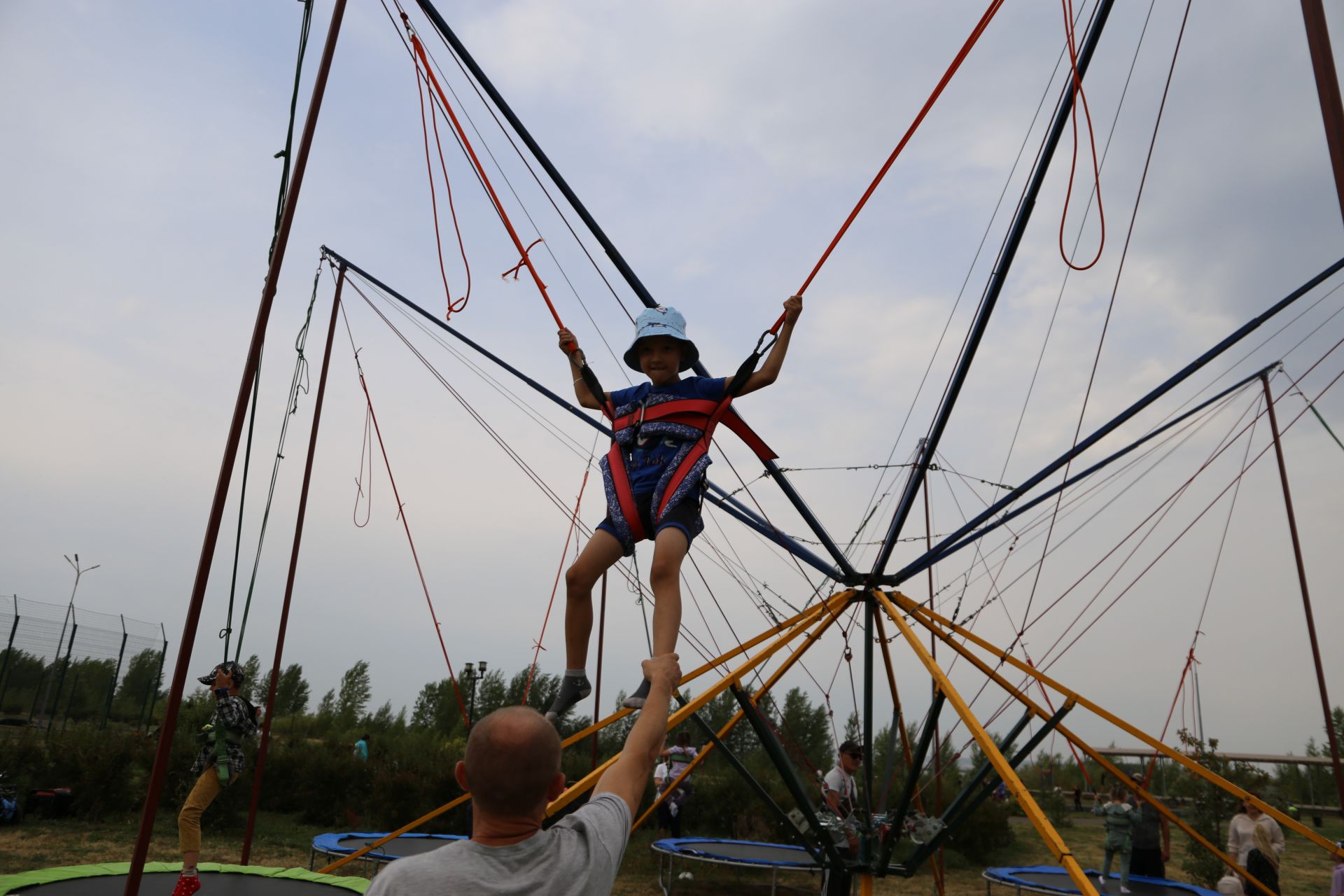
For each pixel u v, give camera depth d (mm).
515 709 1702
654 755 1979
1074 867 3729
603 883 1631
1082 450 6340
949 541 7012
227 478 4145
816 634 7250
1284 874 17891
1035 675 6910
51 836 13930
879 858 7273
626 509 3152
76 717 24906
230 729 6777
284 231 4387
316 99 4477
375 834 12453
